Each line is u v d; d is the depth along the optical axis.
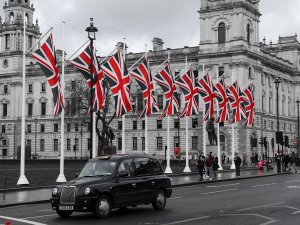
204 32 115.75
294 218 20.92
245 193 33.19
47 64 37.06
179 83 53.84
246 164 90.62
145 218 21.48
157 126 122.06
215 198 29.81
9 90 143.62
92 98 39.25
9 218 21.80
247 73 112.81
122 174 22.98
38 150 138.50
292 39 146.25
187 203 27.09
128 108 42.62
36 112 139.88
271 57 129.88
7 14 145.38
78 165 76.44
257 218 20.97
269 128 125.94
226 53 112.06
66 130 133.62
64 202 21.42
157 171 24.88
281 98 136.25
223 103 61.41
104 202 21.78
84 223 20.16
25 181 39.22
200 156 48.84
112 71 42.19
